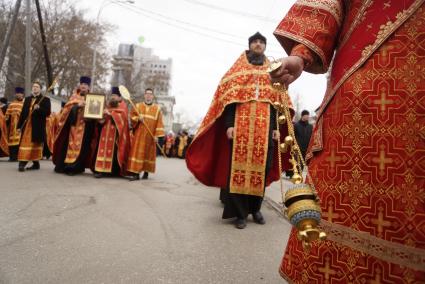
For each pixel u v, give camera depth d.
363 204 1.40
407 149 1.35
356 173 1.43
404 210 1.32
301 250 1.55
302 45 1.68
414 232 1.29
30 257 2.90
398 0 1.46
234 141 4.63
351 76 1.50
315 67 1.76
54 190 6.04
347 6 1.69
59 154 8.85
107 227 3.94
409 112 1.36
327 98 1.62
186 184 8.42
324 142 1.59
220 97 4.91
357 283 1.37
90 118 8.61
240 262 3.08
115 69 40.88
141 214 4.70
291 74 1.66
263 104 4.72
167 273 2.74
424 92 1.35
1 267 2.67
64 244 3.27
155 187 7.50
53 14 27.19
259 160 4.54
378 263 1.34
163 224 4.25
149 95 9.33
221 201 5.95
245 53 5.08
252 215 4.87
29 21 16.77
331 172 1.51
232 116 4.78
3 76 28.52
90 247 3.23
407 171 1.33
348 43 1.59
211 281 2.63
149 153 9.13
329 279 1.44
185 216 4.79
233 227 4.35
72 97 9.03
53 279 2.52
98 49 30.00
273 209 5.82
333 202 1.48
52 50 27.47
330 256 1.45
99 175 8.63
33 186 6.30
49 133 12.63
